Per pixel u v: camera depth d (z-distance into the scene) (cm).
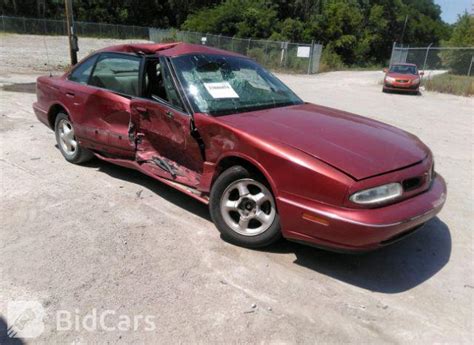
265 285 309
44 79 564
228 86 417
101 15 5731
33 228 371
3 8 5256
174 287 300
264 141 323
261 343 252
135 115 430
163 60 418
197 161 386
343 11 4819
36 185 464
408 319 282
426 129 998
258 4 4634
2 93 1023
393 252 370
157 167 427
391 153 326
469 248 386
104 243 352
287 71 3219
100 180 492
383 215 286
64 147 547
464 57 3006
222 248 356
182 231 381
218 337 255
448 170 641
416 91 1939
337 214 288
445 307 297
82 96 486
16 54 2472
